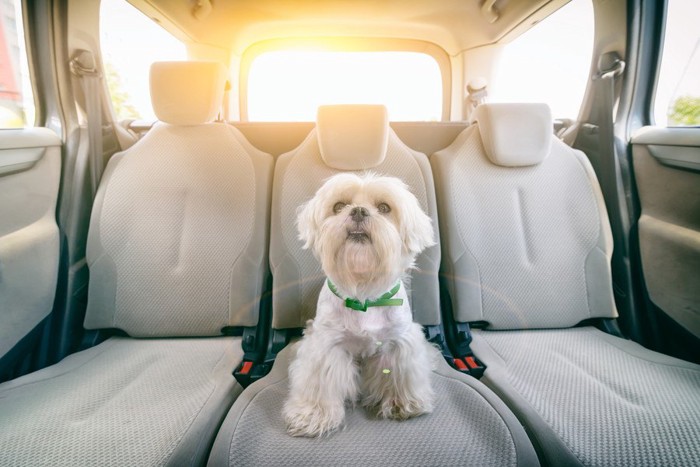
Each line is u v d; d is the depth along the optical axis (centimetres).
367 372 184
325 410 150
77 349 220
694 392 151
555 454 125
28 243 192
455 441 133
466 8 319
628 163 242
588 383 163
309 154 227
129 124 284
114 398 154
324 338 170
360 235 167
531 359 187
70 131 229
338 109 215
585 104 270
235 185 224
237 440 131
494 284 221
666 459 119
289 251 215
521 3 295
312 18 335
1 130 190
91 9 239
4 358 175
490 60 367
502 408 146
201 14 309
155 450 122
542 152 227
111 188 220
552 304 221
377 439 137
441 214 228
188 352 199
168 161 225
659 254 217
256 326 213
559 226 228
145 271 215
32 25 218
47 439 126
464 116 378
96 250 213
